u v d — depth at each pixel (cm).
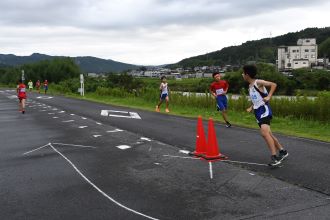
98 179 713
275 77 3641
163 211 544
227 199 585
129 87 4291
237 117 1638
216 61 15838
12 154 964
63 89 4550
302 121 1462
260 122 770
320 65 11138
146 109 2089
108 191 641
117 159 871
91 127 1401
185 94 2405
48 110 2172
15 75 9100
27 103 2791
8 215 546
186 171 753
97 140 1123
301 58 12550
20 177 741
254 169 751
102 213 543
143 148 987
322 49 13650
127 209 555
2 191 657
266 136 761
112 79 4566
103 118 1678
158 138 1129
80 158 892
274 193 605
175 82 6150
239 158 847
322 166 757
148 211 546
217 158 844
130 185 671
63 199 607
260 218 507
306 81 3609
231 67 11850
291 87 3603
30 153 970
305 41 13162
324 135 1143
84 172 764
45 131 1344
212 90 1359
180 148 976
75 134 1248
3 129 1441
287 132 1202
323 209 531
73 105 2483
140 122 1505
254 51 16050
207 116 1717
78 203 587
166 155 898
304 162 791
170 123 1462
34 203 592
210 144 845
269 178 687
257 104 769
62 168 802
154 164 816
